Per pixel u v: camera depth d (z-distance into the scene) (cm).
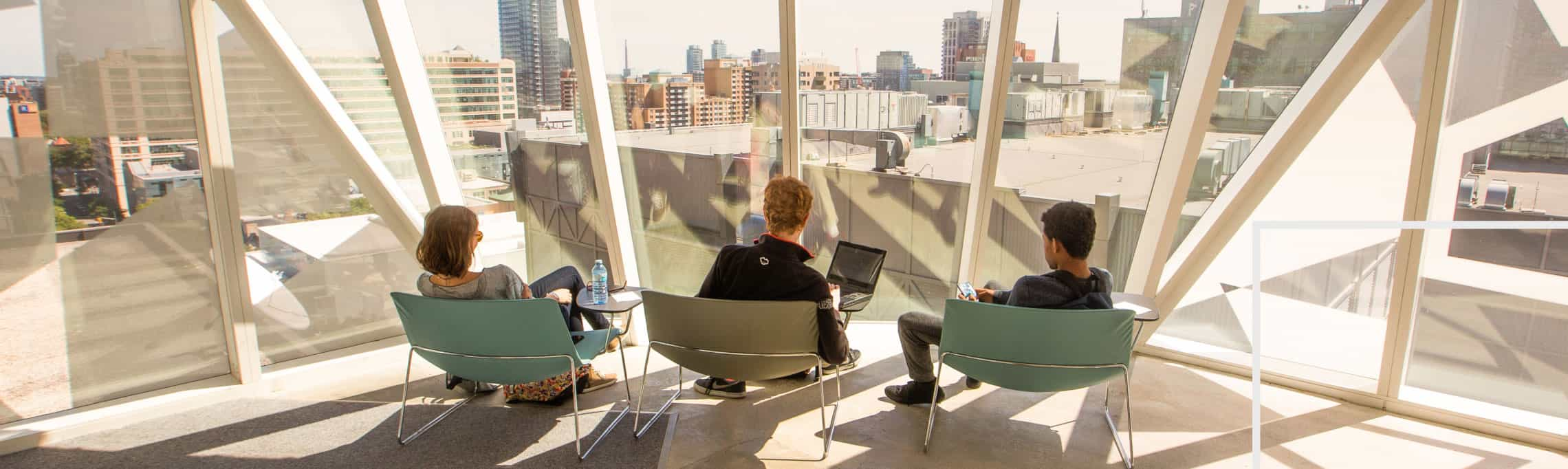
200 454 369
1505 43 348
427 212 527
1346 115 396
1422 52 367
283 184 459
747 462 359
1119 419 405
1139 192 450
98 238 402
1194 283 477
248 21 427
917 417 409
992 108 450
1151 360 495
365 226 501
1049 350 322
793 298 350
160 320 428
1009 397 436
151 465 358
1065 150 457
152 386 432
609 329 404
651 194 517
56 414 401
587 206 536
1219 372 472
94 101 390
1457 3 340
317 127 466
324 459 362
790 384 455
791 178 360
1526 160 354
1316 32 386
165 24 405
